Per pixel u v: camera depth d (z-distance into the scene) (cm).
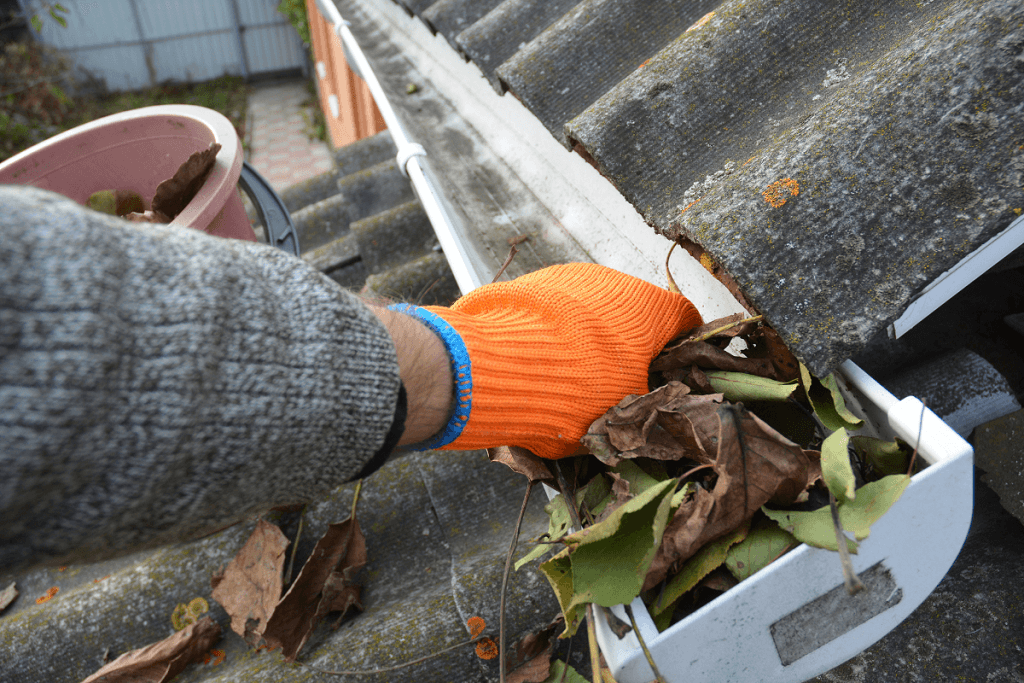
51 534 41
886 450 71
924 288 69
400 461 136
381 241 231
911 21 88
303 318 50
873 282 70
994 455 92
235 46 1302
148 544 48
